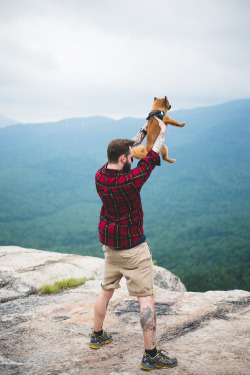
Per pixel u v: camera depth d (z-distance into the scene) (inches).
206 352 101.0
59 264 216.1
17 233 6658.5
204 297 157.1
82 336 117.4
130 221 89.7
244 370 88.9
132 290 92.7
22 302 159.9
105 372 89.7
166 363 90.6
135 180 87.2
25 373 90.4
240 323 123.6
